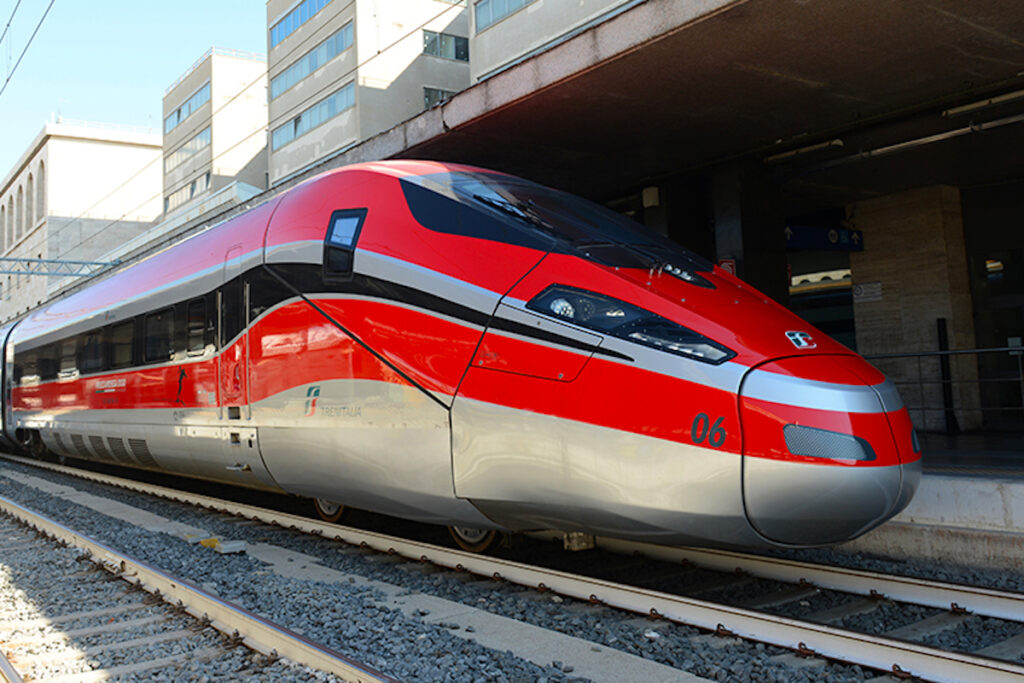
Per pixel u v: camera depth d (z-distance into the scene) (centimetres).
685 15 656
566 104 821
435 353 515
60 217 5269
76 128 5431
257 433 675
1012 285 1190
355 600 488
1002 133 941
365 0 2975
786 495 393
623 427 428
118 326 990
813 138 959
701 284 491
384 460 547
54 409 1227
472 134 906
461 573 554
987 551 555
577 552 627
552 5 1961
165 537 724
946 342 1193
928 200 1219
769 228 1048
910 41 695
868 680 356
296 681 364
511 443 471
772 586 522
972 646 405
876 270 1285
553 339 463
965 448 865
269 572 578
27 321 1501
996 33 682
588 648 393
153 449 891
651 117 866
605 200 1234
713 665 374
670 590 520
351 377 570
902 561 597
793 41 689
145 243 3103
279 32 3428
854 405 406
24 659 403
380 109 2981
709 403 408
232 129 4266
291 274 643
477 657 381
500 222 527
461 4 3244
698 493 407
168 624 464
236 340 711
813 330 471
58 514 891
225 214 1138
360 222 595
